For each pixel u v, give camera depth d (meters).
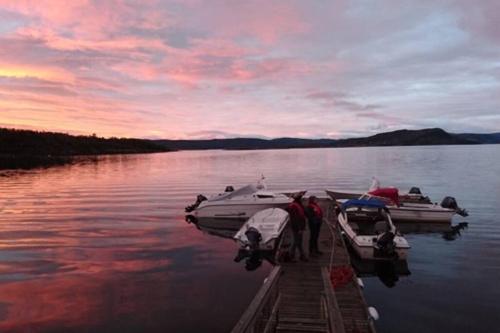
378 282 12.09
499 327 9.11
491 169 56.66
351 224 15.77
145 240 17.42
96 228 19.98
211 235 18.48
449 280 12.18
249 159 105.25
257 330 6.32
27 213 24.38
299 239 12.18
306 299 9.33
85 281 12.00
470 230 18.95
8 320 9.36
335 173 54.16
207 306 10.06
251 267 13.37
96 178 48.38
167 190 36.22
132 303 10.28
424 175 48.47
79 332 8.75
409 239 17.31
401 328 9.12
